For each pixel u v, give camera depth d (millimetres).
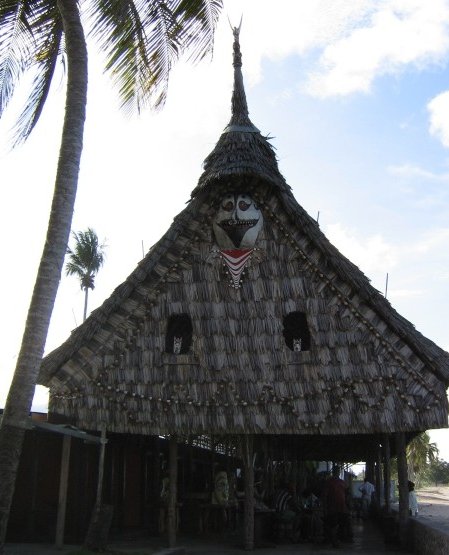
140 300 14859
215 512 17766
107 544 13297
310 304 14562
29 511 13516
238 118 15883
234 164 14797
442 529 11453
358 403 13859
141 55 12438
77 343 14320
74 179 10438
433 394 13719
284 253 14914
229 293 14836
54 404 14250
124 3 11602
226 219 14992
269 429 13859
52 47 12672
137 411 14180
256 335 14516
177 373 14414
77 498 14219
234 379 14250
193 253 15164
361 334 14234
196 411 14133
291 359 14273
